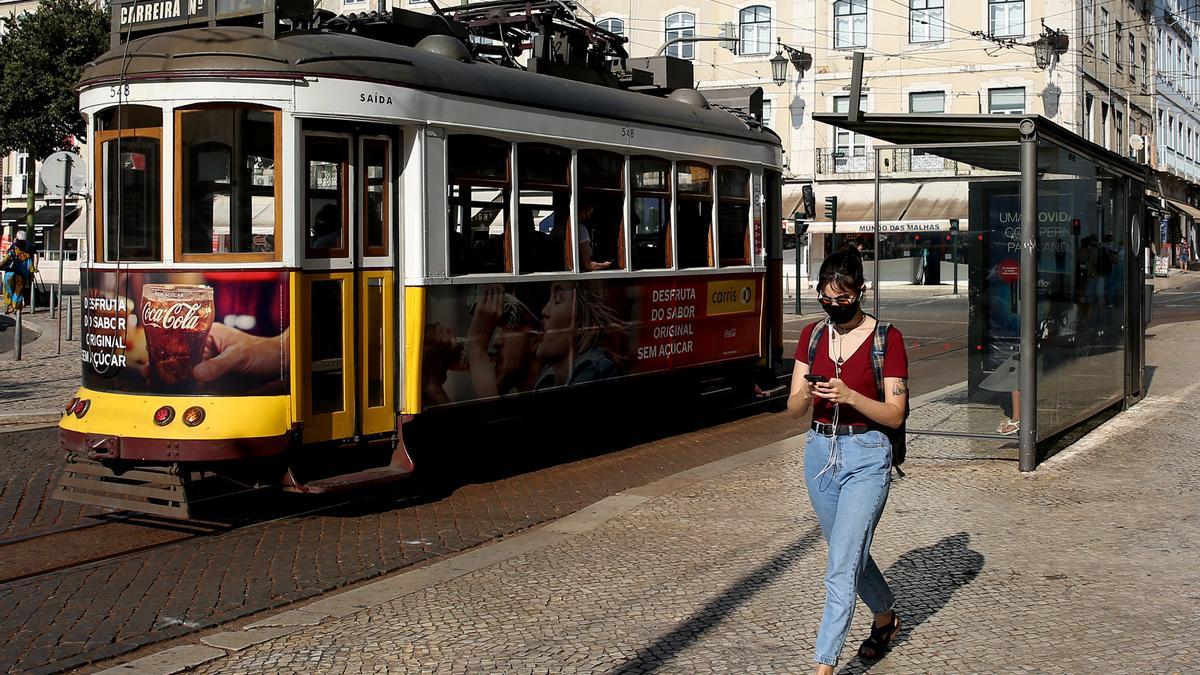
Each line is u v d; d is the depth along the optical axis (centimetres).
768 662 544
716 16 4609
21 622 646
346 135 903
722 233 1373
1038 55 4166
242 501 959
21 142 3344
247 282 852
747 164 1415
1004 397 1075
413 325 938
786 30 4556
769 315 1504
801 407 514
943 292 1101
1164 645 550
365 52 911
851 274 501
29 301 3053
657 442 1265
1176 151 5959
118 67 882
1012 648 552
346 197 904
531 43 1242
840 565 492
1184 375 1611
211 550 808
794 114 4550
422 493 999
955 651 550
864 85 4497
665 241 1262
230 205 862
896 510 837
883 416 491
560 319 1099
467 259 993
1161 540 738
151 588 715
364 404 916
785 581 676
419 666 550
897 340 502
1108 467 973
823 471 502
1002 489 898
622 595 657
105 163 895
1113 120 4788
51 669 572
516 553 766
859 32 4488
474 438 1209
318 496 980
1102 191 1197
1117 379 1266
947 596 634
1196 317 2959
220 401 843
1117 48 4825
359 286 916
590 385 1145
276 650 580
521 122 1041
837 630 486
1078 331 1117
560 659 555
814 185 4506
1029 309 958
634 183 1203
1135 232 1337
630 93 1228
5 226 5253
